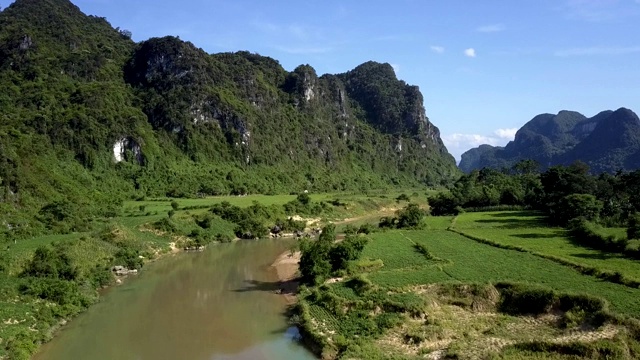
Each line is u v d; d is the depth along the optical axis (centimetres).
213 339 4028
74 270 5156
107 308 4856
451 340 3497
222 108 17962
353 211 13350
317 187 18800
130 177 13050
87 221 7500
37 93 13788
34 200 7644
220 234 8906
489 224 7981
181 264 6944
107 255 6331
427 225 8225
